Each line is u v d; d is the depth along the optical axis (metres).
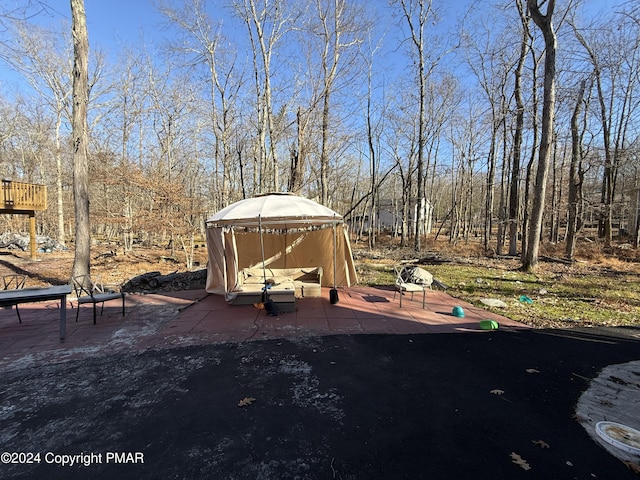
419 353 4.48
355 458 2.43
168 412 3.07
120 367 4.07
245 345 4.79
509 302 7.37
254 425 2.85
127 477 2.26
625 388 3.50
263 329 5.51
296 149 15.37
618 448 2.53
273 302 6.48
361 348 4.67
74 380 3.73
